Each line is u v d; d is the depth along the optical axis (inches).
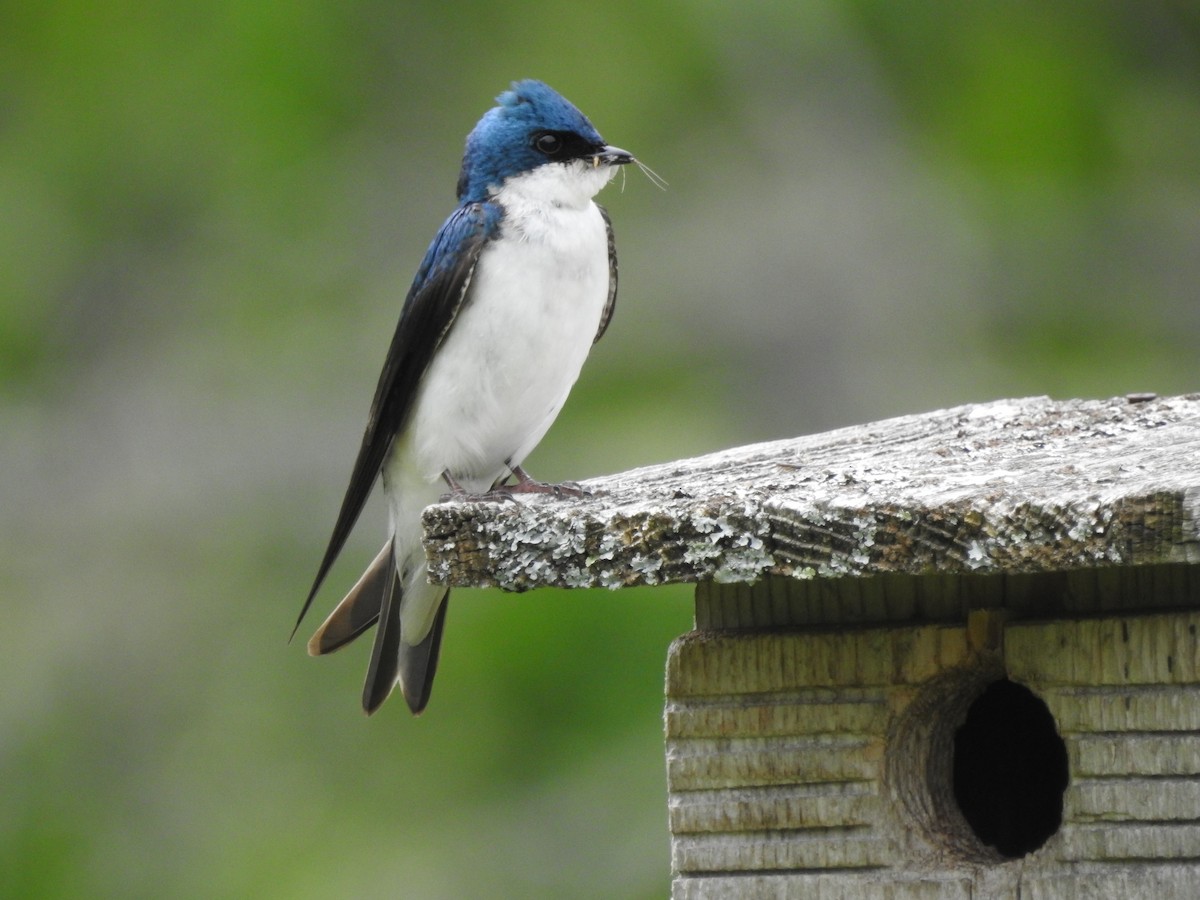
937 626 190.7
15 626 471.5
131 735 456.1
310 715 445.7
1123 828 180.4
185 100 521.0
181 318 505.4
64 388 500.7
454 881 398.9
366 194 509.7
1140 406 241.0
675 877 198.8
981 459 201.2
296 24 518.3
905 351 474.9
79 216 514.0
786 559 173.6
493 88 511.5
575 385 473.4
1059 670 183.5
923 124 501.7
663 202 492.1
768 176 493.4
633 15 509.4
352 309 500.1
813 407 470.6
